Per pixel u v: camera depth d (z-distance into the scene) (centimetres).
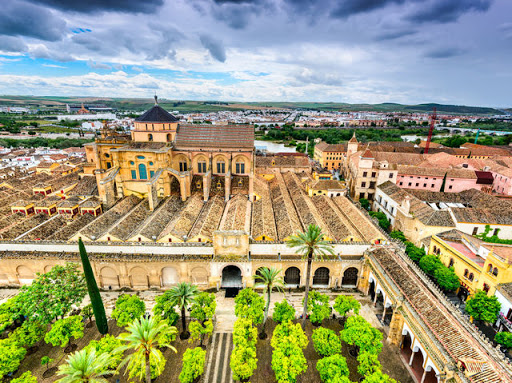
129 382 4509
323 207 9494
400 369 4772
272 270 5194
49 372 4669
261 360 4997
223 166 10150
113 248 6638
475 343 3944
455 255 6562
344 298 5409
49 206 8988
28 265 6594
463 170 11856
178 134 10081
